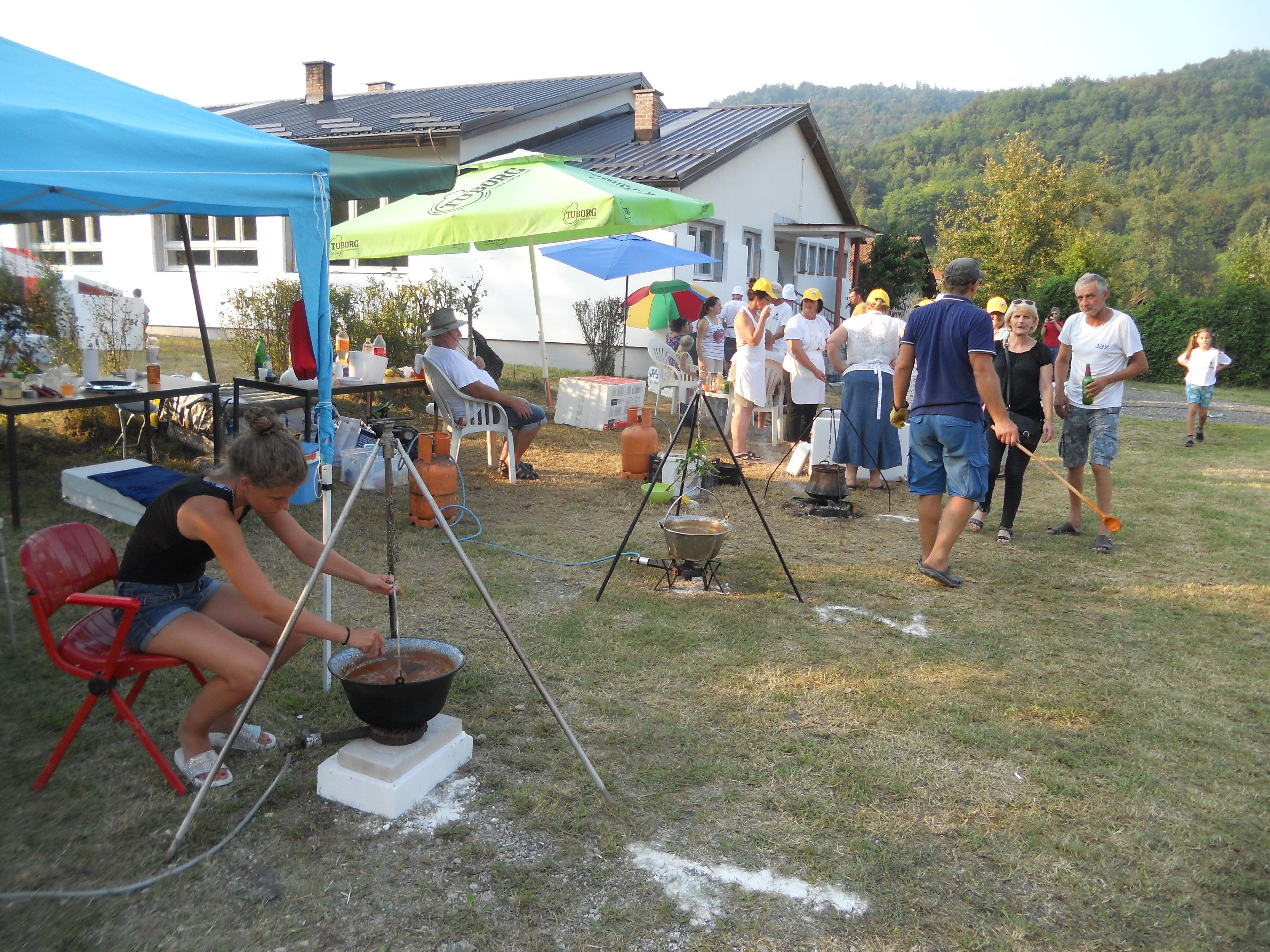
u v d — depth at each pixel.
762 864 2.51
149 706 3.28
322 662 3.64
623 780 2.90
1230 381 21.86
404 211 6.52
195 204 5.62
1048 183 28.98
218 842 2.52
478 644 3.97
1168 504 7.33
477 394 6.64
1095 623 4.51
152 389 6.06
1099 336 5.77
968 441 4.91
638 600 4.63
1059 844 2.63
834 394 14.34
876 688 3.66
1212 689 3.75
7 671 3.47
